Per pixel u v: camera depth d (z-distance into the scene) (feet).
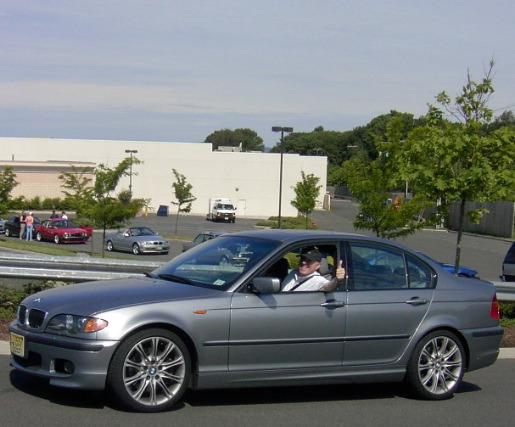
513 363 32.76
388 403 24.56
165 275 24.06
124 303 20.93
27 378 24.21
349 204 327.47
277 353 22.41
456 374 25.48
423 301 24.86
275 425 20.94
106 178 104.78
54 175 227.20
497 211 191.62
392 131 56.49
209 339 21.47
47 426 19.34
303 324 22.70
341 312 23.34
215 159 261.44
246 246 24.07
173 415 21.15
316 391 25.76
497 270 106.32
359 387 26.76
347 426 21.38
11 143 245.86
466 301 25.72
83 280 34.78
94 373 20.11
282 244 23.53
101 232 169.27
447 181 47.55
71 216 201.57
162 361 21.11
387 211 56.24
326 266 24.11
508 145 46.32
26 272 33.94
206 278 23.24
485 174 45.70
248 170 263.49
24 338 21.31
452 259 123.65
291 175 267.39
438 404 24.75
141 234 124.77
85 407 21.26
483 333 25.93
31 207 217.36
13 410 20.61
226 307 21.72
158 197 258.98
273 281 21.86
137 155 255.29
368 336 23.77
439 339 25.17
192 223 212.23
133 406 20.75
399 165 51.49
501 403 25.29
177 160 258.98
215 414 21.67
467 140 46.01
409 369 24.62
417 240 170.60
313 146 462.60
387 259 25.11
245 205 263.90
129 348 20.47
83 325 20.29
